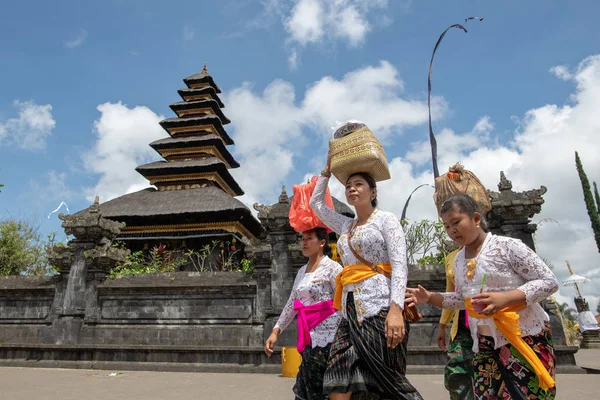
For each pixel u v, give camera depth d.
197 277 13.05
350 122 3.88
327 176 4.03
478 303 2.77
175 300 12.88
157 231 27.45
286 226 12.78
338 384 3.15
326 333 3.95
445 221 3.21
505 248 2.98
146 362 11.77
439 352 10.93
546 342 2.87
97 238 13.73
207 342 12.34
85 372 11.06
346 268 3.48
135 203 28.50
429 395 7.46
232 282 12.66
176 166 31.81
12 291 13.64
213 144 34.47
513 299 2.74
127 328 12.79
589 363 13.51
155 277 13.24
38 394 7.48
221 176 33.56
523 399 2.73
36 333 13.12
